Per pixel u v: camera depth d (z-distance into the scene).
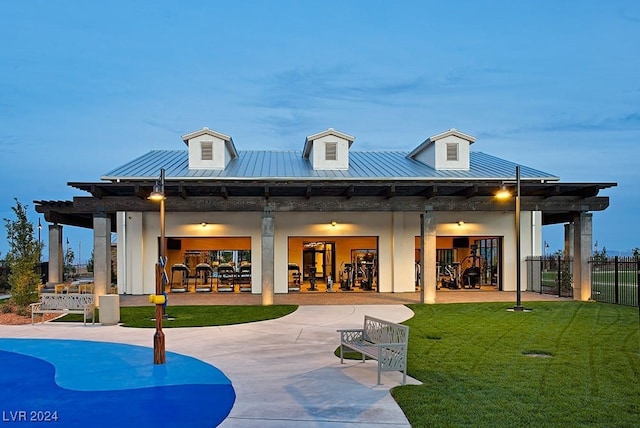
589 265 17.81
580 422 5.21
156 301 8.56
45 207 19.28
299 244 26.62
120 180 19.08
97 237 16.61
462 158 21.73
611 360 8.18
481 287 23.23
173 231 21.05
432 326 11.91
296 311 15.20
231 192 17.03
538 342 9.77
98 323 13.21
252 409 5.93
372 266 23.38
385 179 19.58
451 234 21.72
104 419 5.75
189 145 21.14
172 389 6.96
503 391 6.41
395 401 6.12
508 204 17.48
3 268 22.83
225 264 23.02
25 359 9.05
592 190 16.81
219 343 10.28
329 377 7.41
